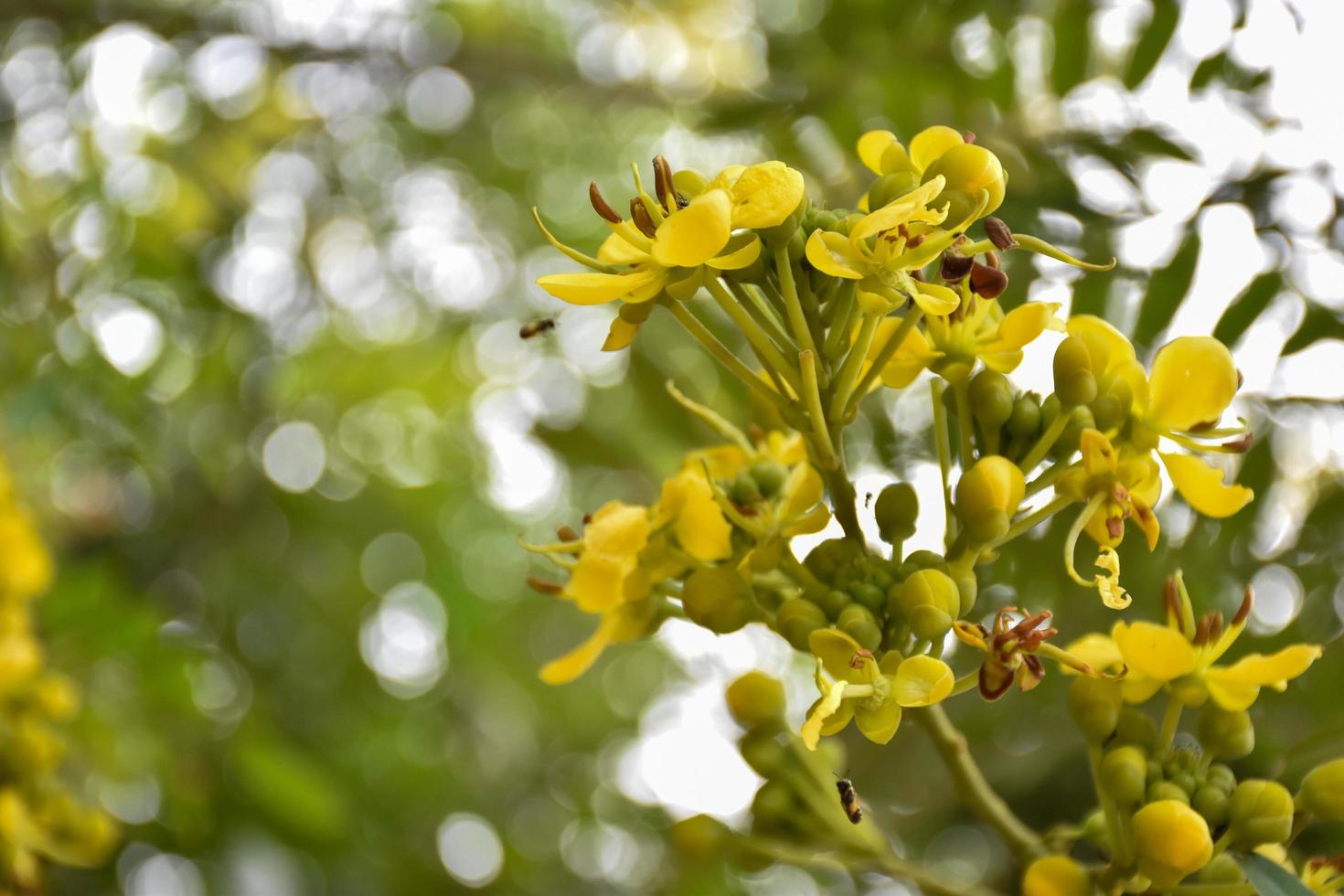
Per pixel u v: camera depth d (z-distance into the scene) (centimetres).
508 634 96
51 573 57
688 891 71
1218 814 40
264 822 64
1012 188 51
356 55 83
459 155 95
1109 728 40
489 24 92
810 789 43
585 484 93
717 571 40
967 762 42
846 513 40
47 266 71
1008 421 40
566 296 39
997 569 51
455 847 86
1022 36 57
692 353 62
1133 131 50
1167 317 48
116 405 70
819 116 58
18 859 49
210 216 78
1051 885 40
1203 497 40
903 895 69
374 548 88
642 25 90
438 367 87
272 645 82
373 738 85
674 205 39
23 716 50
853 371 39
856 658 38
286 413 84
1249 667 40
